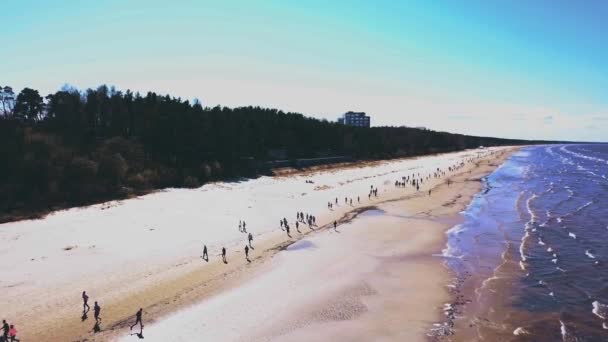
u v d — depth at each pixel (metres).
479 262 40.88
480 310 30.12
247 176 92.50
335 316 29.03
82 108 93.31
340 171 112.75
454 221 58.47
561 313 29.41
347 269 38.44
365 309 30.22
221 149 95.38
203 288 33.25
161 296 31.70
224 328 26.98
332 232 51.41
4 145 63.88
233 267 38.19
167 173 78.75
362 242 47.28
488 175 118.69
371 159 146.75
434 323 28.17
